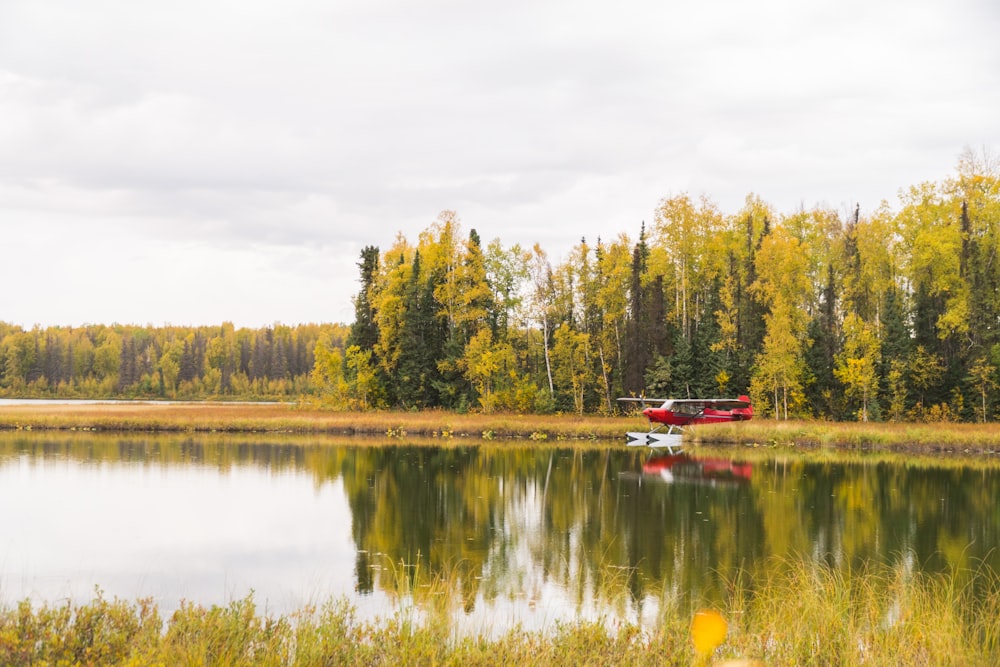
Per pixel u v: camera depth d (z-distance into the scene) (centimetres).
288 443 3938
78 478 2555
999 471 3127
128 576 1413
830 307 5391
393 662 689
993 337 4888
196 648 664
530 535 1828
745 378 5288
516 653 734
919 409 5000
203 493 2331
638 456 3597
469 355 5475
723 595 1323
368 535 1809
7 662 618
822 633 852
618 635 809
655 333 5344
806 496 2453
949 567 1532
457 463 3234
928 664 761
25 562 1501
